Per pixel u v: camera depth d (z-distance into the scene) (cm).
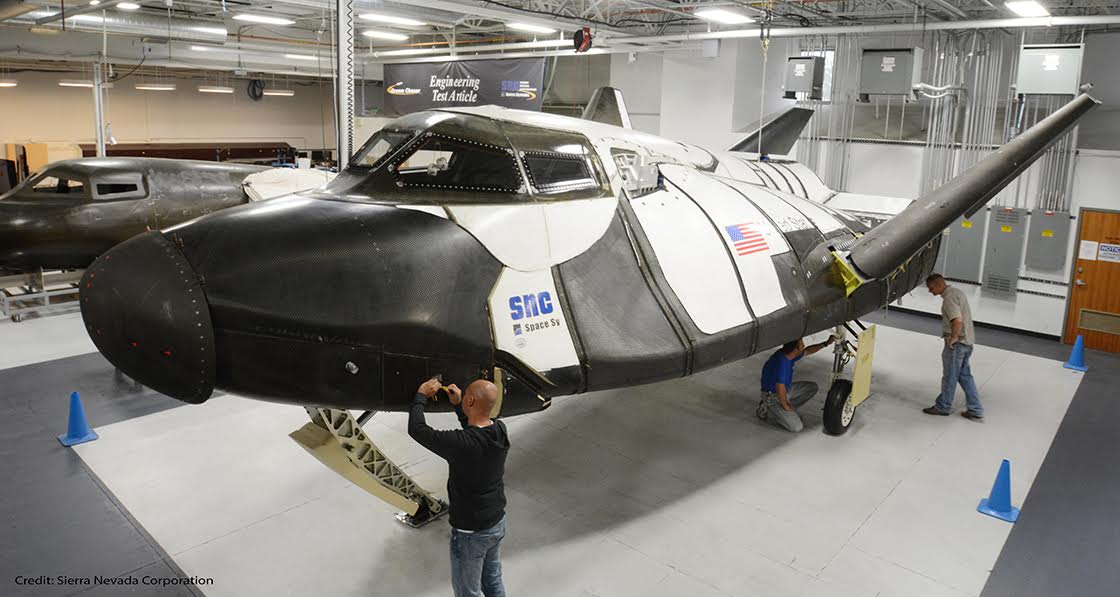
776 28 1390
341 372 452
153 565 570
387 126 567
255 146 2959
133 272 421
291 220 468
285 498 676
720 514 666
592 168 596
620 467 758
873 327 838
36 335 1172
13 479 701
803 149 1527
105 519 635
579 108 2641
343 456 562
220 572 562
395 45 2386
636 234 597
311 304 438
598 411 908
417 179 521
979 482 738
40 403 893
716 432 852
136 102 2614
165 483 700
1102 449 821
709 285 620
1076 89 1093
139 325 413
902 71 1231
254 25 2095
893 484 730
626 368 537
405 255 471
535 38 1972
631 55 1792
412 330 459
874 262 723
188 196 1278
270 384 444
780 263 701
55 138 2439
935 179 1358
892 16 1343
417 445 797
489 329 486
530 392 506
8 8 1184
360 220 479
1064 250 1242
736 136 1596
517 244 521
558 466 757
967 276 1362
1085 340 1238
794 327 689
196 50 1864
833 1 1284
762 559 596
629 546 611
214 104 2850
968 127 1309
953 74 1334
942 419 902
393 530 626
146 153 2591
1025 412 929
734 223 693
